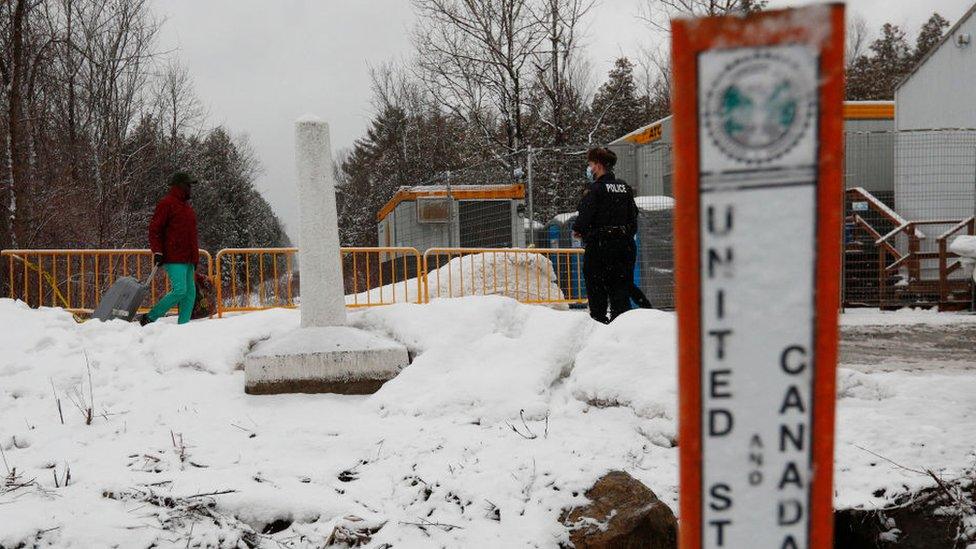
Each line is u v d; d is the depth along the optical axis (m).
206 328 6.11
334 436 4.64
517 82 23.44
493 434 4.57
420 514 3.73
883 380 5.27
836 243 0.86
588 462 4.06
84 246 22.19
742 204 0.87
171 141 37.31
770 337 0.89
